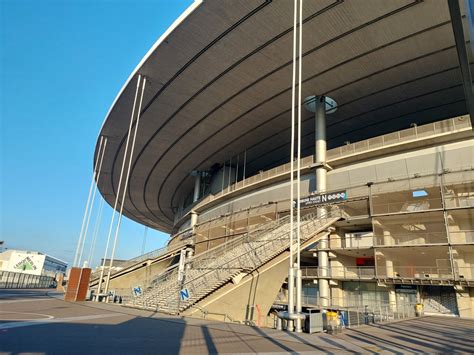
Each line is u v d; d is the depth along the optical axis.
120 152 40.97
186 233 44.47
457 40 4.82
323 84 26.61
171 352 5.27
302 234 19.70
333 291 24.00
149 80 27.16
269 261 16.75
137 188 53.41
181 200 58.78
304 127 33.25
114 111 32.09
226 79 26.64
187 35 22.58
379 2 19.17
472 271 19.56
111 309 13.67
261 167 43.78
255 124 32.97
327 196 24.52
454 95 27.31
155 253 38.97
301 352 5.71
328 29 21.34
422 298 21.03
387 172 23.34
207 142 37.03
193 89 28.03
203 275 16.98
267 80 26.52
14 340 5.63
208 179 45.53
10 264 58.06
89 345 5.50
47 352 4.80
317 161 26.70
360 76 25.55
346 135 34.53
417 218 21.61
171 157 41.25
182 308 13.53
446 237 20.48
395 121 31.59
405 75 25.22
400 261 22.70
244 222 32.75
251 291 15.51
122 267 39.75
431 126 21.67
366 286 23.59
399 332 9.45
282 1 19.50
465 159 20.31
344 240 25.56
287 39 22.38
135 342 6.05
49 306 13.32
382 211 22.41
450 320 15.38
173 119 32.53
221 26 21.72
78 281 18.69
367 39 21.98
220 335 7.46
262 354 5.40
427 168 21.62
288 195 29.33
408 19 20.20
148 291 20.95
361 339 7.71
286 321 9.88
